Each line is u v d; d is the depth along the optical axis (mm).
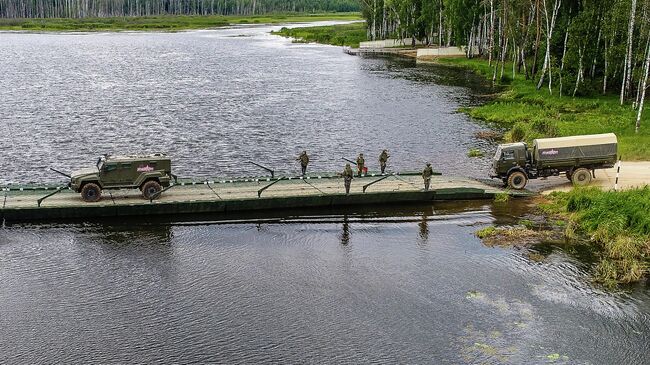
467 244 28906
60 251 27656
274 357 19875
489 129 55938
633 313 22484
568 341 20688
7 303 23031
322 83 87375
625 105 61688
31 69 102750
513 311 22625
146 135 54531
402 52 130500
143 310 22703
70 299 23438
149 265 26453
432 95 75688
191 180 36250
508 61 102250
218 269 26172
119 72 100500
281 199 33188
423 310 22734
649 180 36250
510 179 36000
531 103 67062
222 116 63062
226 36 192375
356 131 55719
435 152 47969
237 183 36156
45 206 30844
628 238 27672
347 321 22000
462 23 113312
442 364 19469
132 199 32625
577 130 50719
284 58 124500
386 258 27406
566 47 71688
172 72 101062
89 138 53062
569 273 25688
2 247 27875
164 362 19578
